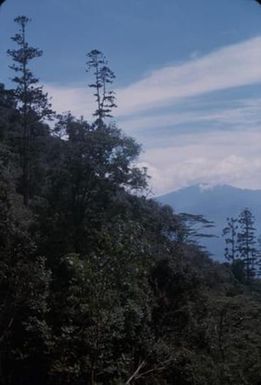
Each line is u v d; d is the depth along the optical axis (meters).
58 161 45.91
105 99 50.00
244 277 56.06
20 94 57.19
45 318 22.88
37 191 51.91
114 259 16.62
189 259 36.53
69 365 18.36
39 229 33.53
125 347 24.20
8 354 24.91
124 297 19.06
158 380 25.44
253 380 25.89
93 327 16.97
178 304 31.41
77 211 35.94
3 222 25.97
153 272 32.09
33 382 25.33
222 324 30.89
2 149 49.91
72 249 30.83
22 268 23.61
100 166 37.22
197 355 26.94
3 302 23.84
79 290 16.61
